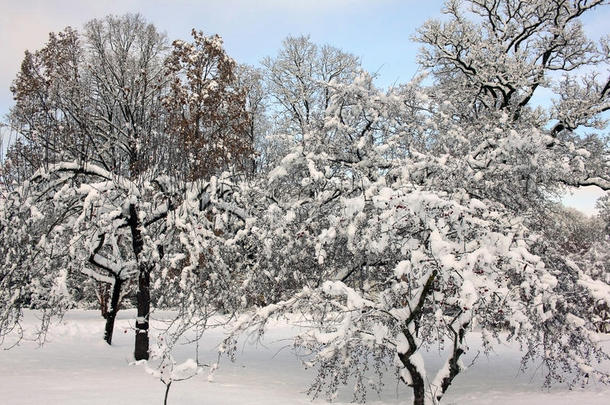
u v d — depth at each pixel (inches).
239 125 497.0
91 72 748.6
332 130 400.8
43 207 468.1
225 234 458.0
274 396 329.1
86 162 489.4
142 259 448.8
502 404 322.3
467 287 210.8
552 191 464.4
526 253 251.0
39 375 378.3
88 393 307.3
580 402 321.1
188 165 476.7
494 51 671.8
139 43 908.6
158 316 735.1
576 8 668.7
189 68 477.4
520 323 269.4
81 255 466.3
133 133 559.5
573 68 702.5
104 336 586.2
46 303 443.5
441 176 337.4
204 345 603.2
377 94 388.5
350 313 250.2
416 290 256.5
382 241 261.0
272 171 377.4
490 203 339.0
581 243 985.5
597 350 297.0
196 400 302.7
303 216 386.6
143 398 297.6
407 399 341.7
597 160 558.6
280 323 732.0
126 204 467.8
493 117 473.7
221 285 422.9
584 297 304.5
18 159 471.5
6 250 412.2
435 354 568.4
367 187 323.3
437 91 570.6
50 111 514.6
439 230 248.1
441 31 705.0
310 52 1007.6
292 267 376.8
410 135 399.5
